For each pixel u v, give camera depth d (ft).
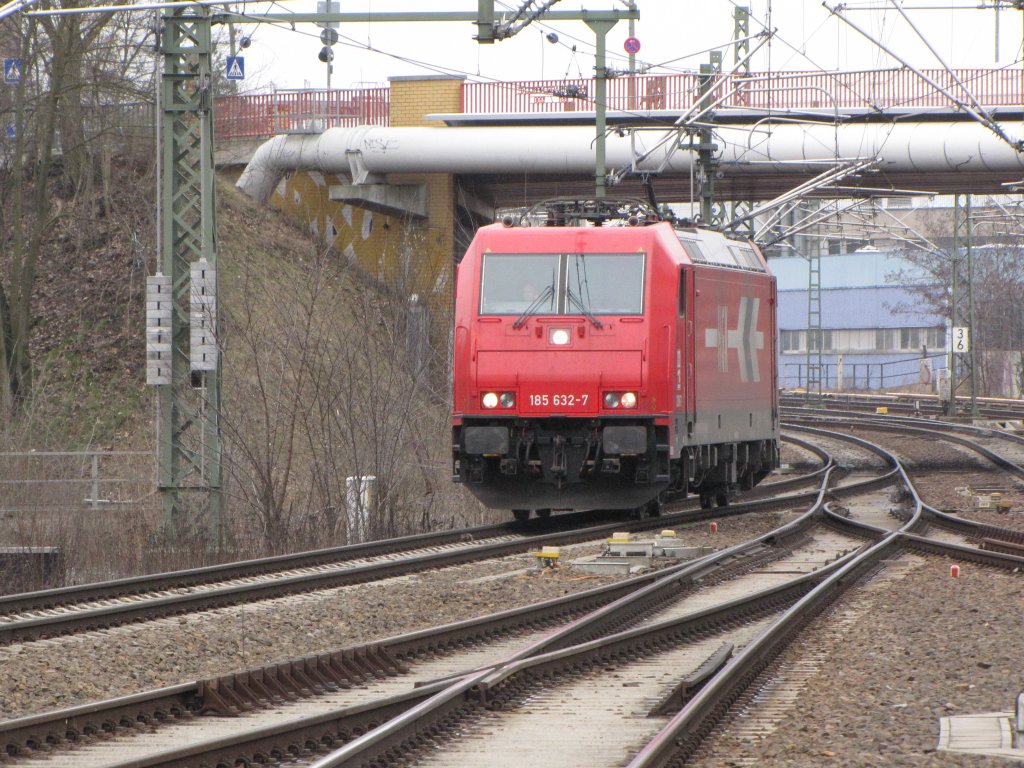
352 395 183.32
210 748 54.24
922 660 76.69
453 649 83.20
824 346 654.12
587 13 193.26
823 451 278.46
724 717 63.57
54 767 55.52
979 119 188.75
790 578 117.19
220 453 157.79
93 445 233.55
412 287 259.60
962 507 183.42
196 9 155.74
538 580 114.62
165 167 157.99
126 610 92.53
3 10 133.49
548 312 148.56
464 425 151.02
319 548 154.20
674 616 97.60
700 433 157.48
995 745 55.88
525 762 56.24
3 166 282.97
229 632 89.25
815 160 247.09
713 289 162.30
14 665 76.69
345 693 71.26
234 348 212.64
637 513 164.86
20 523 152.66
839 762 54.03
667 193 307.78
